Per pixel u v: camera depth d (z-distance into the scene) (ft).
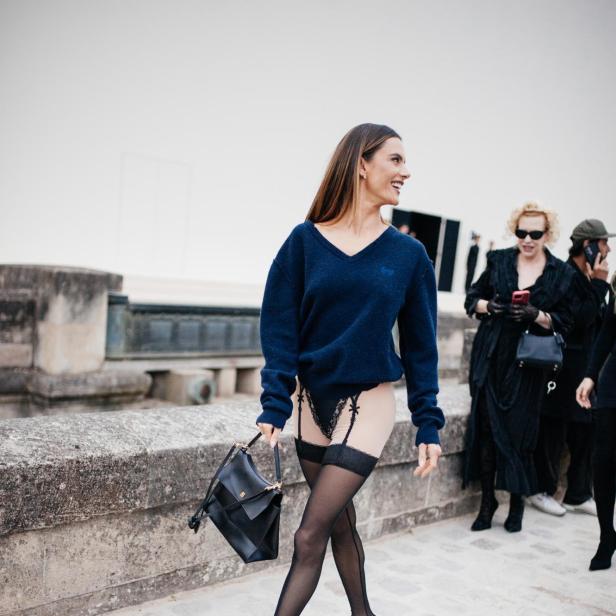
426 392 6.98
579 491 13.73
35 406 29.63
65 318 29.32
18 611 7.50
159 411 9.93
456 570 10.50
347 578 7.48
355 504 11.03
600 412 10.53
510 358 12.09
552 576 10.52
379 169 6.83
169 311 33.30
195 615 8.43
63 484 7.52
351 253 6.72
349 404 6.66
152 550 8.56
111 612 8.27
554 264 11.98
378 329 6.50
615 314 10.55
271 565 9.86
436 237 65.87
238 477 6.82
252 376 37.42
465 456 12.68
